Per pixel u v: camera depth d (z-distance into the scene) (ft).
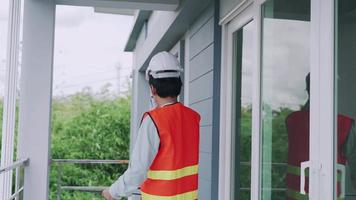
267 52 9.37
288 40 8.31
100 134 45.34
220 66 12.51
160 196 7.54
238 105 11.41
